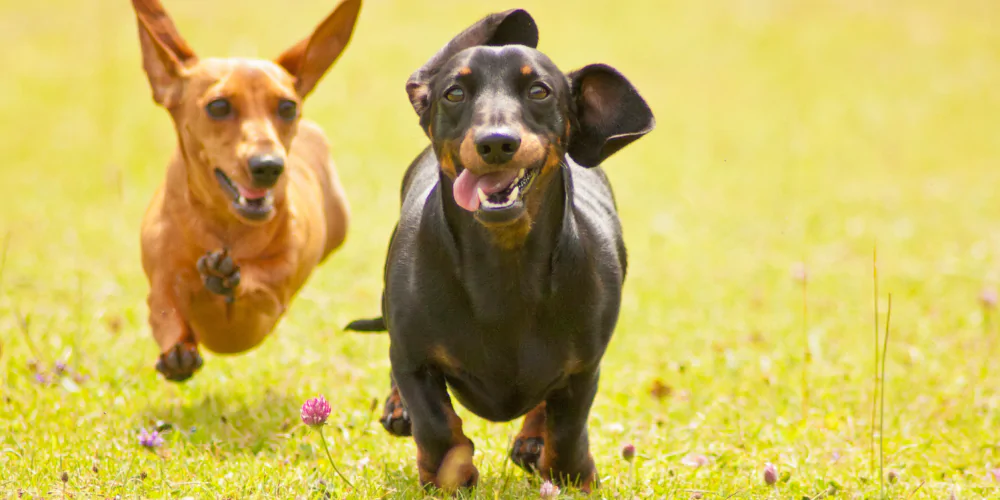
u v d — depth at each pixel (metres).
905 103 25.05
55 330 9.84
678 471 7.12
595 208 6.80
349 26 8.48
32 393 8.12
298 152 9.11
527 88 5.84
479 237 5.95
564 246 6.08
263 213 7.64
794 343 10.28
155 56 8.11
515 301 6.08
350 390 8.60
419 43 27.56
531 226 5.95
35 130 20.19
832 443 7.71
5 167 17.77
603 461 7.28
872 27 31.17
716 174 19.33
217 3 30.08
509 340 6.17
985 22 31.88
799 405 8.59
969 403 8.55
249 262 8.05
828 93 25.72
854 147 21.64
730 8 32.59
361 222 15.31
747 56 28.41
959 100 25.34
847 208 17.14
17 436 7.28
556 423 6.51
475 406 6.56
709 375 9.32
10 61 25.02
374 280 12.52
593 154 6.22
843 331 10.90
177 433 7.36
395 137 20.83
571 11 31.53
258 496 6.29
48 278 11.80
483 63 5.85
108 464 6.75
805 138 22.17
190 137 7.86
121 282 11.66
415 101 6.28
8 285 11.38
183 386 8.62
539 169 5.74
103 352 9.27
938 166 20.41
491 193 5.65
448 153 5.88
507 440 7.71
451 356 6.24
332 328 10.29
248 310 7.96
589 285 6.19
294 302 11.21
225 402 8.38
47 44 26.55
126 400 8.19
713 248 14.72
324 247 9.52
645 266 13.71
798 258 14.24
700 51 28.61
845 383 9.12
